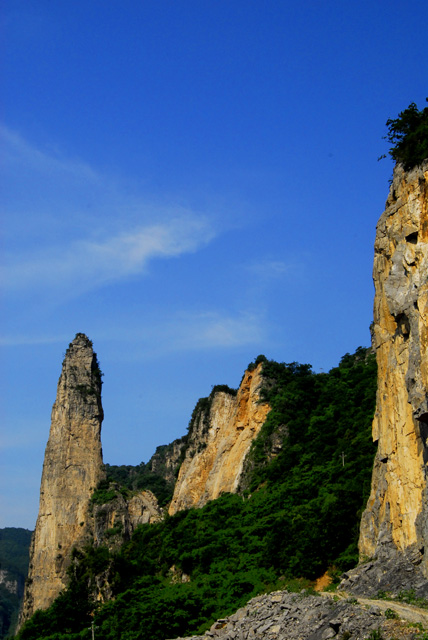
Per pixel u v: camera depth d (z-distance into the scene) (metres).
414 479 63.06
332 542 81.50
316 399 133.38
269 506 107.81
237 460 133.75
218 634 63.94
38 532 146.62
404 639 49.03
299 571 82.44
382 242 72.06
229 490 130.62
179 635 83.00
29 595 141.00
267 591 82.31
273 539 90.88
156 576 109.00
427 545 57.56
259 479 121.00
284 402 133.38
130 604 91.50
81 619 101.50
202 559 101.06
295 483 109.88
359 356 150.88
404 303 63.09
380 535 66.62
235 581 86.94
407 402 65.19
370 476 94.50
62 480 148.50
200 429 154.62
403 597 57.38
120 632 87.00
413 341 60.47
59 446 151.62
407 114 69.38
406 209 66.50
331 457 113.62
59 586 138.25
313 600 60.62
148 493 159.62
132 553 119.75
